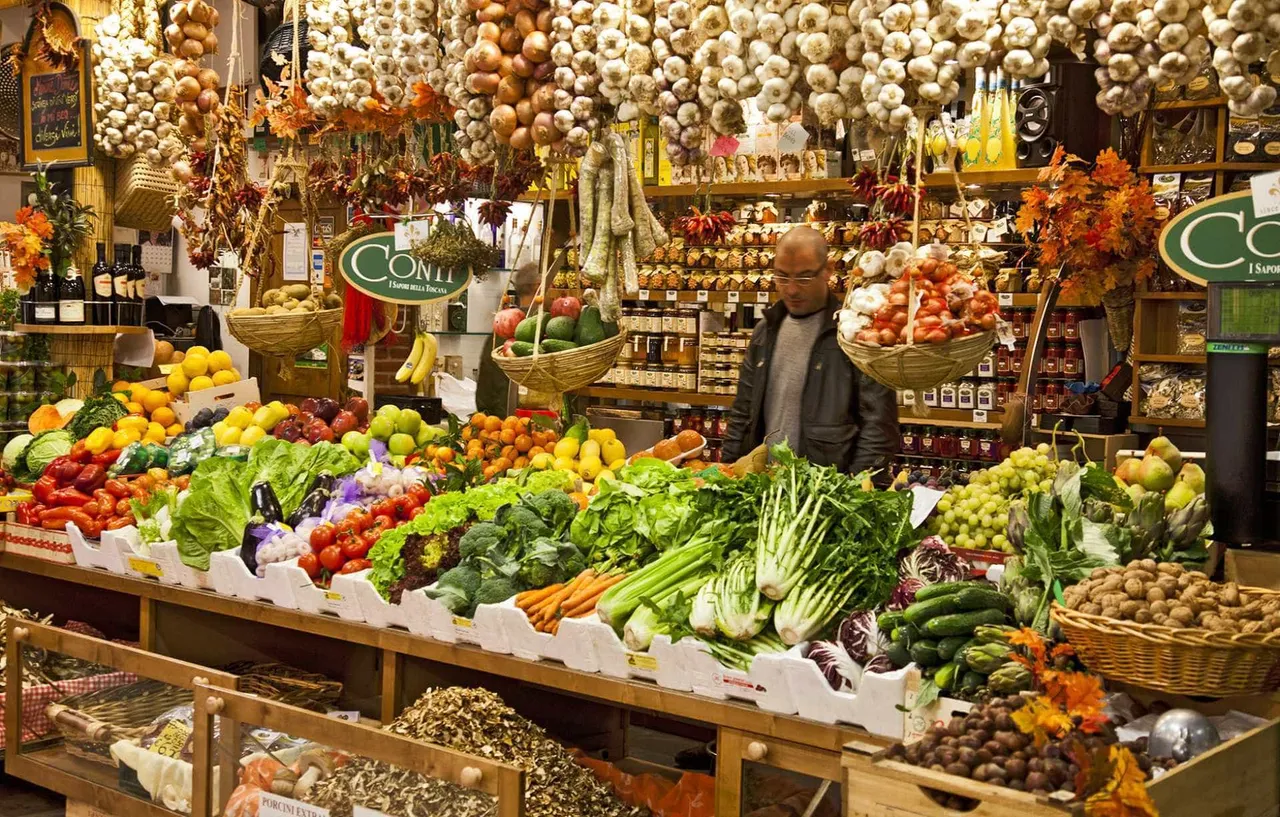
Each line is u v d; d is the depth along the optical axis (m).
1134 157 4.90
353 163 5.27
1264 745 2.39
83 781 3.83
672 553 3.21
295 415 5.35
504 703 3.74
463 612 3.42
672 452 4.68
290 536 3.96
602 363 4.31
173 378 5.96
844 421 4.50
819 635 2.91
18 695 4.06
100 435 5.12
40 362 6.03
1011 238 6.00
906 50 3.33
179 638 4.44
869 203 4.12
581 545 3.46
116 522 4.52
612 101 3.91
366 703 4.37
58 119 5.93
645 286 6.95
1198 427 5.81
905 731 2.63
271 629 4.65
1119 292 4.88
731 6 3.53
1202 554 2.90
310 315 5.09
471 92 4.16
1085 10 3.16
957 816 2.14
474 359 7.17
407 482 4.22
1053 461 3.81
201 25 5.33
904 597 2.85
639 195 4.16
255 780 3.14
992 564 3.39
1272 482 3.20
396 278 5.12
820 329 4.57
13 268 5.78
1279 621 2.35
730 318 7.05
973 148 5.84
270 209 5.38
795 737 2.80
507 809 2.65
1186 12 3.06
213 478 4.23
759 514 3.18
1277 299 2.95
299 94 5.07
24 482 5.23
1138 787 2.05
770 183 6.47
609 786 3.41
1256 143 5.63
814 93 3.50
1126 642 2.37
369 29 4.55
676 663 3.00
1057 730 2.23
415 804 2.79
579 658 3.18
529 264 6.97
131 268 6.12
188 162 5.65
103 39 5.79
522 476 4.18
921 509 3.43
